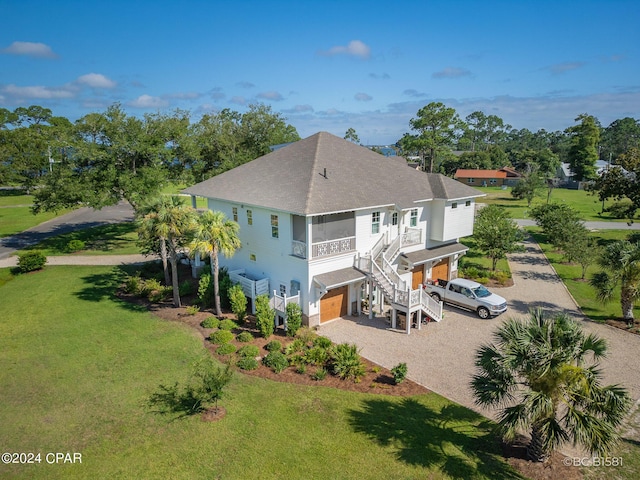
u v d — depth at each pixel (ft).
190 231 83.05
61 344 68.18
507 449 43.83
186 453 42.98
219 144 202.39
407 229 90.89
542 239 160.15
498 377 40.34
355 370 58.08
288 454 42.93
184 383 56.39
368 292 84.28
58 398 52.85
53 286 99.66
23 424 47.73
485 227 110.01
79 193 130.21
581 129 347.97
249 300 84.89
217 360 62.75
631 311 77.97
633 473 40.88
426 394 54.90
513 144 644.27
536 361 37.83
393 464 41.65
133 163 140.97
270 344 65.98
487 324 78.69
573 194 308.81
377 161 99.40
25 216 206.80
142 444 44.34
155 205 82.17
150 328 74.64
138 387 55.42
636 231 167.32
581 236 118.62
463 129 284.00
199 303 86.53
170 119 168.76
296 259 75.61
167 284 96.89
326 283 73.72
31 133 283.38
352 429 47.03
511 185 359.25
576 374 37.55
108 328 74.54
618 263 76.23
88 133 134.62
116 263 123.65
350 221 80.18
